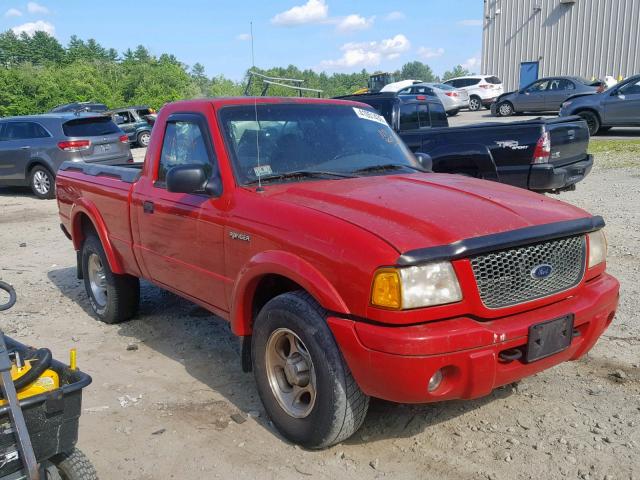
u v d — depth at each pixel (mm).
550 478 3166
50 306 6414
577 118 8641
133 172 5066
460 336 2934
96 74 59031
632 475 3160
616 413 3754
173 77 59344
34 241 9695
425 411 3883
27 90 51531
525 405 3896
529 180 7824
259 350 3621
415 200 3459
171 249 4477
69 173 6180
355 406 3244
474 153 8055
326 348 3188
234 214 3775
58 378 2828
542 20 32875
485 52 35344
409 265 2910
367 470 3305
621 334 4898
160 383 4469
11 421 2473
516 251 3180
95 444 3672
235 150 4051
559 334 3244
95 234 5770
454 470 3268
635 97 17781
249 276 3572
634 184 11570
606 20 30828
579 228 3410
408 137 8594
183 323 5719
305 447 3521
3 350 2590
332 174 4113
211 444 3623
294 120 4418
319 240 3213
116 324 5793
